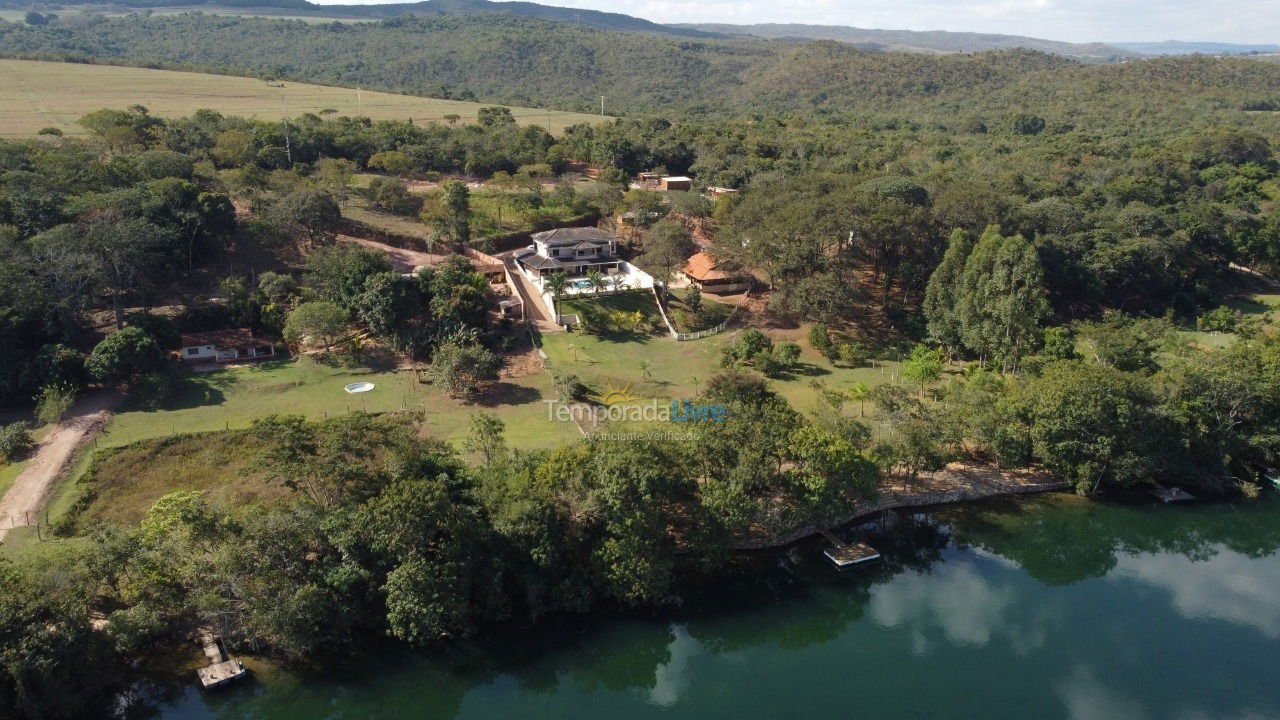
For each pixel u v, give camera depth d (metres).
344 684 57.62
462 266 117.50
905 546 76.00
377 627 60.94
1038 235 130.12
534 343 107.31
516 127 199.88
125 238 98.62
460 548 60.03
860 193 120.81
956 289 109.62
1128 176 189.38
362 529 58.00
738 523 66.75
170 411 88.56
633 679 60.12
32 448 79.19
